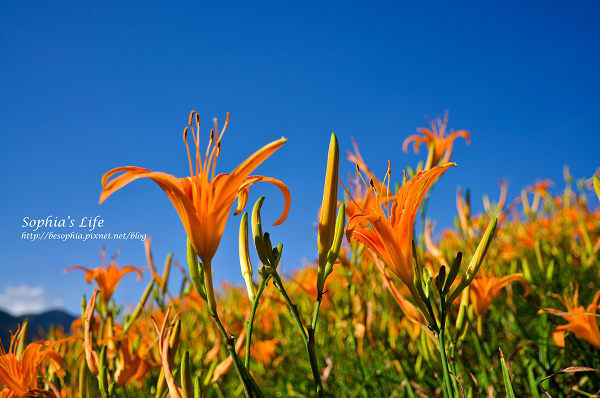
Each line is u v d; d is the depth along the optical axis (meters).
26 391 0.47
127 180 0.35
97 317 0.59
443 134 0.66
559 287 0.91
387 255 0.39
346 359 0.78
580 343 0.62
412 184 0.39
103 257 0.57
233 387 0.80
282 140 0.36
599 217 1.07
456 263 0.40
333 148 0.39
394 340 0.67
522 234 1.05
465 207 0.72
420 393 0.59
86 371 0.49
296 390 0.76
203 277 0.38
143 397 0.81
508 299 0.74
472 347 0.68
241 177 0.37
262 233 0.38
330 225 0.38
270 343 0.81
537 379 0.57
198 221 0.36
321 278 0.38
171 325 0.43
